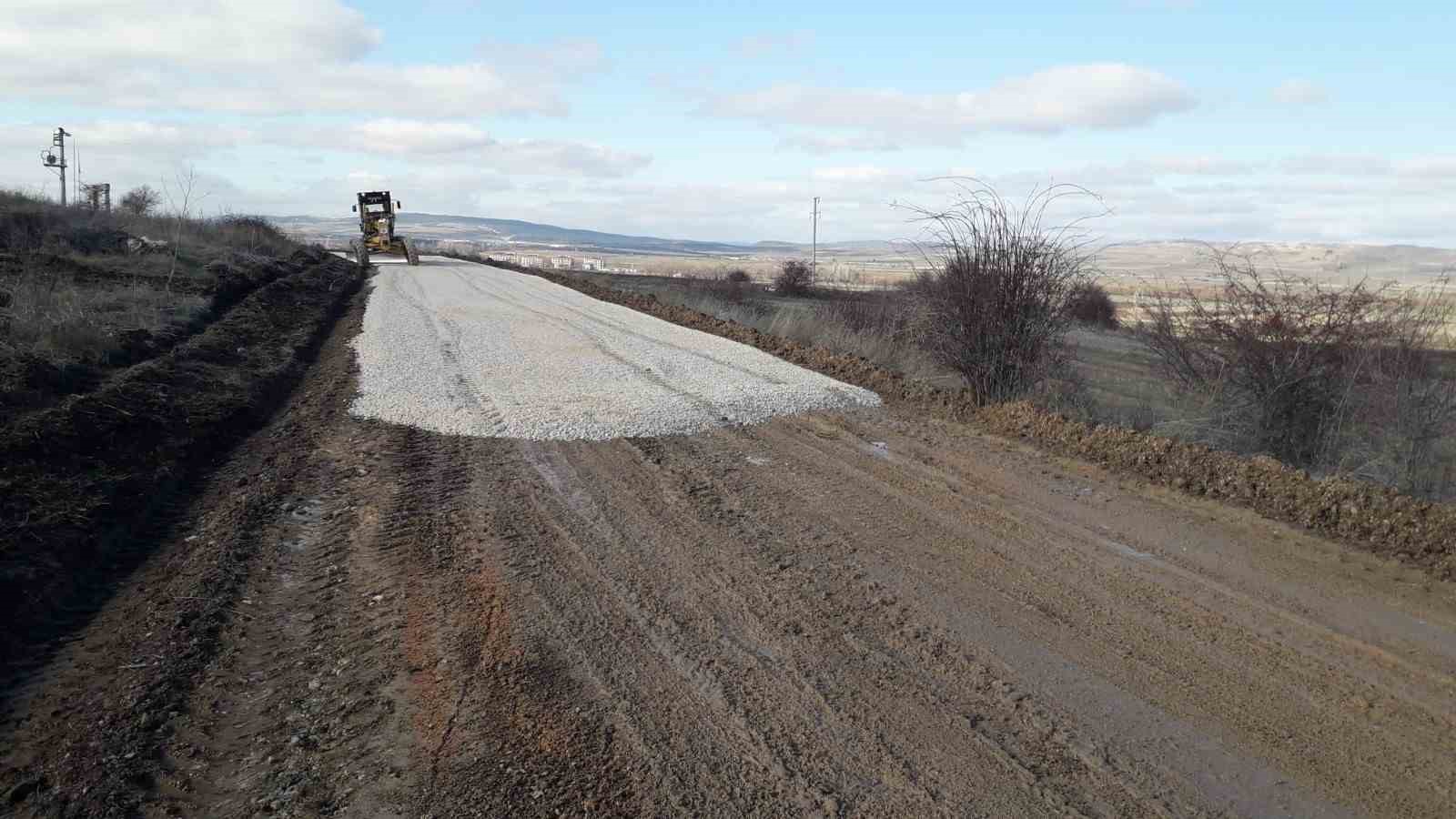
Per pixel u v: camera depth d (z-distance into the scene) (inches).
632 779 157.2
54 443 334.0
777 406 462.6
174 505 322.7
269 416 467.5
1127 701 180.1
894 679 190.2
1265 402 397.4
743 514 297.9
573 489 327.9
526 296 1285.7
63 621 229.9
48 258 869.8
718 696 184.2
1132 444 358.3
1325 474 355.3
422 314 974.4
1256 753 162.2
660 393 496.4
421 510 305.7
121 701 188.9
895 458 367.2
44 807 156.2
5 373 416.8
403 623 221.0
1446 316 377.4
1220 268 434.6
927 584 238.8
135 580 256.2
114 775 163.9
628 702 182.4
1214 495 310.5
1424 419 358.9
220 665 204.7
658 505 308.2
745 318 914.7
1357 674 189.0
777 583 240.7
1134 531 278.4
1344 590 232.4
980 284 458.3
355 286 1456.7
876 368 559.2
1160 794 151.3
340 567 259.6
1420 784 152.9
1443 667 191.6
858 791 153.3
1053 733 169.3
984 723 173.0
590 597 233.0
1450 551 251.6
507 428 419.2
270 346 683.4
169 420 404.2
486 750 166.7
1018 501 308.7
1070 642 204.8
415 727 175.8
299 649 211.8
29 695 193.2
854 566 252.1
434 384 530.3
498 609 226.4
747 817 147.0
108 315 647.1
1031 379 455.8
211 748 173.3
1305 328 391.2
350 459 373.4
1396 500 280.5
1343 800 149.3
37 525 266.2
